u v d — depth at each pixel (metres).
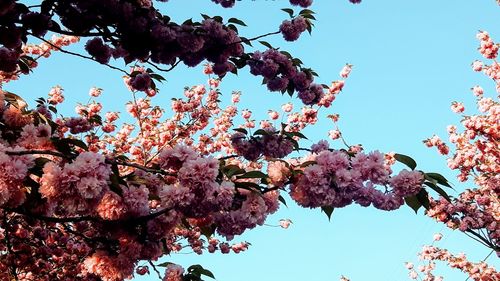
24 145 4.07
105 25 4.46
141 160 11.50
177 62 4.90
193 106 12.09
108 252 4.00
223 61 4.96
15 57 4.95
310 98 5.53
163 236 3.83
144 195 3.65
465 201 12.15
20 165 3.07
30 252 6.69
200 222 3.96
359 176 3.61
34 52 10.36
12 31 4.24
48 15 4.32
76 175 3.08
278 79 5.32
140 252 3.92
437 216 11.98
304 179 3.69
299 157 4.27
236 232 3.92
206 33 4.74
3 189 2.96
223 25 4.89
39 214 3.78
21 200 3.36
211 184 3.40
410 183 3.58
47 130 4.25
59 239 7.34
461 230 11.48
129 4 4.37
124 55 4.96
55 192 3.08
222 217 3.91
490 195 12.01
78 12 4.34
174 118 12.11
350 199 3.71
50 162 3.14
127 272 3.93
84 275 5.29
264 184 3.96
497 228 11.43
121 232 3.80
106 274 3.89
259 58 5.28
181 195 3.37
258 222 3.94
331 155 3.67
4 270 6.52
